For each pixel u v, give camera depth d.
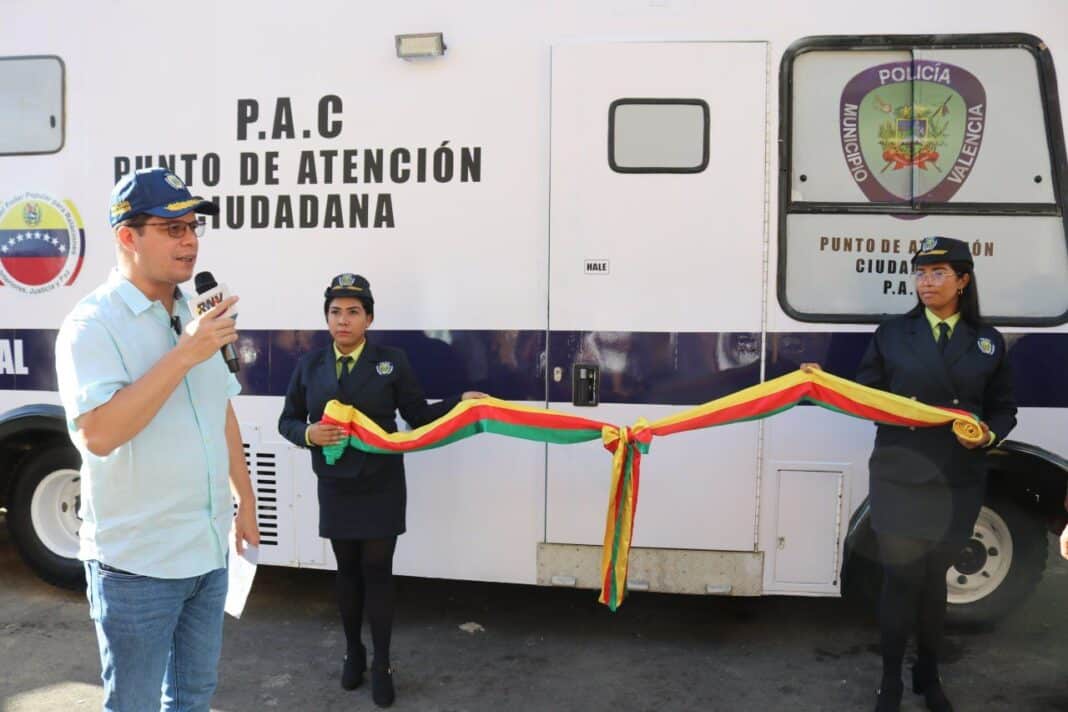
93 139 3.78
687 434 3.41
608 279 3.43
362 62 3.54
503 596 4.24
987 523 3.49
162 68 3.71
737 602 4.16
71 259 3.84
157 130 3.72
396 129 3.53
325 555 3.71
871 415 2.92
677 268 3.39
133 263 2.02
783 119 3.34
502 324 3.51
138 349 2.01
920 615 3.06
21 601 4.17
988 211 3.32
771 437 3.38
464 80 3.48
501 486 3.54
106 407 1.86
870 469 3.04
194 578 2.13
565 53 3.40
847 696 3.25
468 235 3.51
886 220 3.35
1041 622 3.84
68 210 3.82
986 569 3.52
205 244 3.71
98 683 3.36
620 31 3.39
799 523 3.41
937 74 3.30
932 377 2.88
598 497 3.49
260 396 3.71
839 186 3.36
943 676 3.37
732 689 3.30
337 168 3.58
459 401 3.27
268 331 3.68
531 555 3.55
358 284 3.09
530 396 3.51
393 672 3.44
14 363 3.94
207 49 3.66
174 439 2.05
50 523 4.15
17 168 3.86
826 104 3.35
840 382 2.95
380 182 3.55
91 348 1.92
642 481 3.45
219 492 2.18
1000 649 3.60
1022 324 3.31
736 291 3.38
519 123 3.45
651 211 3.39
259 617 3.99
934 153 3.33
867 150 3.34
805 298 3.38
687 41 3.35
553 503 3.52
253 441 3.73
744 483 3.41
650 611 4.05
